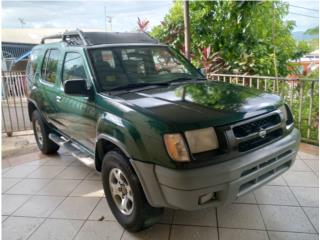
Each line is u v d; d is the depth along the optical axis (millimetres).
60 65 4125
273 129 2770
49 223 3230
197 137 2363
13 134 6617
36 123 5258
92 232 3027
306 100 5223
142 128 2512
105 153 3221
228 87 3414
